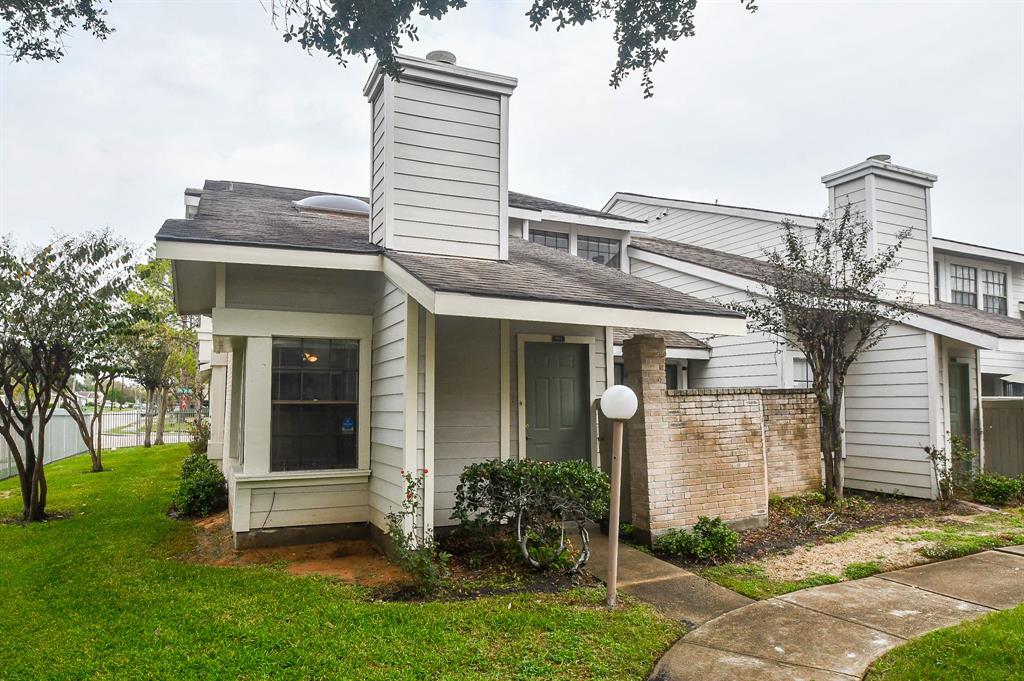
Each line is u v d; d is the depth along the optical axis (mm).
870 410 10531
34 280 8531
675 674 3791
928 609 4867
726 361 12094
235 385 8500
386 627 4371
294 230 7453
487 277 5965
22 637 4289
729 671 3822
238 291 6824
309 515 6953
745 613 4840
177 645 4113
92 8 4613
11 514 9148
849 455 10797
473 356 7219
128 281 9781
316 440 7090
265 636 4211
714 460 7227
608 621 4527
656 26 5098
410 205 6848
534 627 4383
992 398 11266
